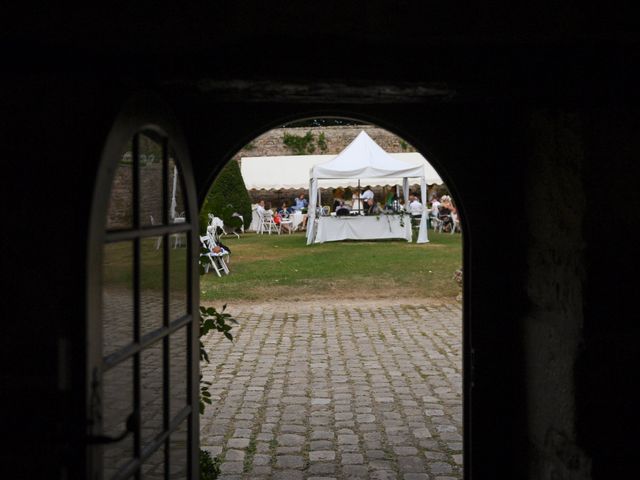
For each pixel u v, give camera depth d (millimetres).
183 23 1961
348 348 7520
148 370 2670
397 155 23875
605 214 2479
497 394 3508
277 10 1947
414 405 5555
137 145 2352
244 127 3471
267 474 4266
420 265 13891
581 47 2396
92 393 1889
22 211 2250
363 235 19516
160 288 2838
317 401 5691
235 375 6504
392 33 2002
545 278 2926
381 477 4215
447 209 22781
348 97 3041
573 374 2576
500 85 2635
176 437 2889
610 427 2525
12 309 2225
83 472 1886
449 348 7453
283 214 24562
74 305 1853
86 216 1857
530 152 3088
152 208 2883
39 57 2359
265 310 9836
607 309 2504
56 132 2312
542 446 3016
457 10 1983
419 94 2879
